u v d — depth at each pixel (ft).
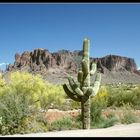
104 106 97.40
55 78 514.27
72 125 61.77
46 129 53.88
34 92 96.17
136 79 612.70
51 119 66.49
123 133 42.06
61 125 59.62
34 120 53.57
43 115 58.39
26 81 98.22
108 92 114.11
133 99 111.24
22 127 50.19
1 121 48.49
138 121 68.69
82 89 60.13
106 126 61.98
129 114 69.77
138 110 94.27
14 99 51.31
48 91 103.24
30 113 52.47
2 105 49.78
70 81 60.08
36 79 100.63
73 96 60.54
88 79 60.75
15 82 95.25
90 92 59.16
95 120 66.33
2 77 97.96
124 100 111.04
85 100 59.88
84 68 60.34
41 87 100.27
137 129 45.98
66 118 64.75
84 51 61.31
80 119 66.44
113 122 63.46
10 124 48.88
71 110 102.89
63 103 113.29
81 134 41.81
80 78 60.49
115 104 109.70
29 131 49.75
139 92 115.34
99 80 63.31
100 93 111.55
